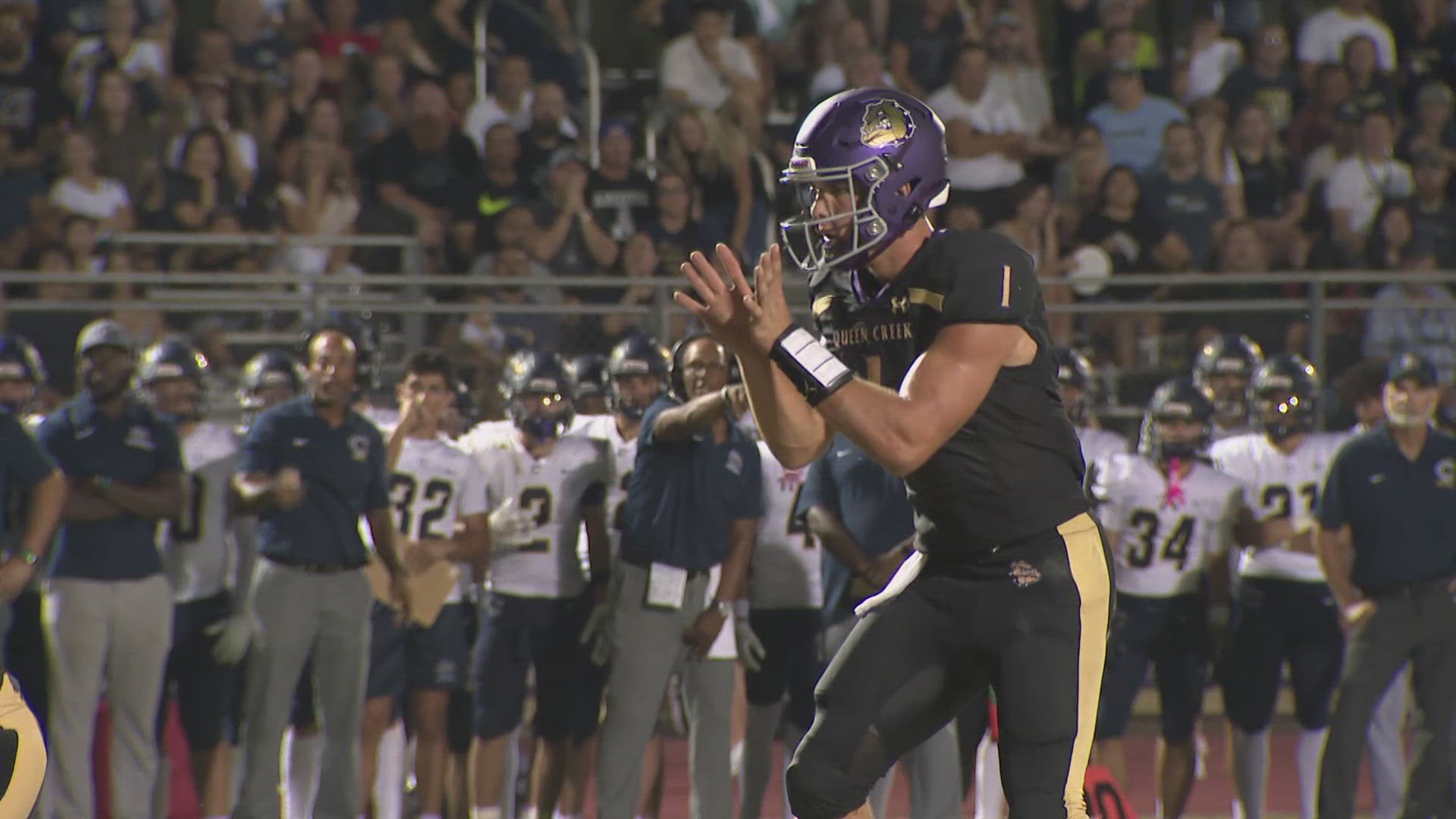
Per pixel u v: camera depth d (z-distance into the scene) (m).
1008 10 41.78
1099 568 11.54
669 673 20.80
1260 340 31.56
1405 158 41.22
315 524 20.91
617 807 20.52
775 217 36.28
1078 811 11.38
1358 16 42.72
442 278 30.05
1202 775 27.70
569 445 22.97
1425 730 22.08
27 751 13.05
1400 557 21.94
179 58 37.78
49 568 21.52
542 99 36.28
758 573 22.67
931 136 11.55
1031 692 11.20
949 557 11.65
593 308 29.53
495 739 22.44
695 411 20.06
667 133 36.50
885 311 11.59
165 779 22.84
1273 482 24.28
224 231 33.94
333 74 37.72
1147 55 42.88
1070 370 24.19
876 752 11.57
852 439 10.77
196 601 22.58
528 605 22.55
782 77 40.78
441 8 39.44
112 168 35.09
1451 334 31.67
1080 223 36.12
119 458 21.20
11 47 35.81
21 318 28.88
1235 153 39.38
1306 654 23.45
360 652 21.22
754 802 22.70
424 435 23.45
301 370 24.17
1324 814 22.20
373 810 22.64
